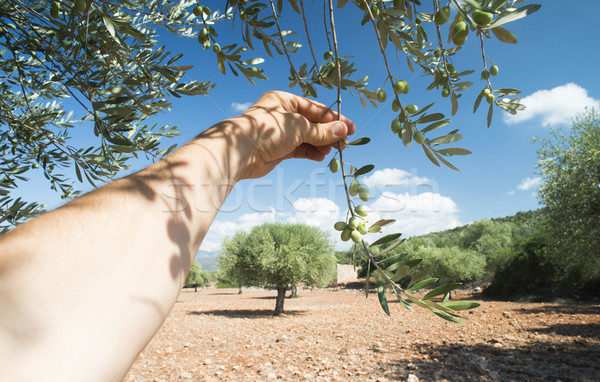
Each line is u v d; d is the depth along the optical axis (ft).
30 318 0.95
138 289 1.15
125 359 1.07
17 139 7.70
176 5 7.00
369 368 21.07
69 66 5.24
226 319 46.80
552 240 43.52
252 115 2.14
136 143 6.68
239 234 60.90
